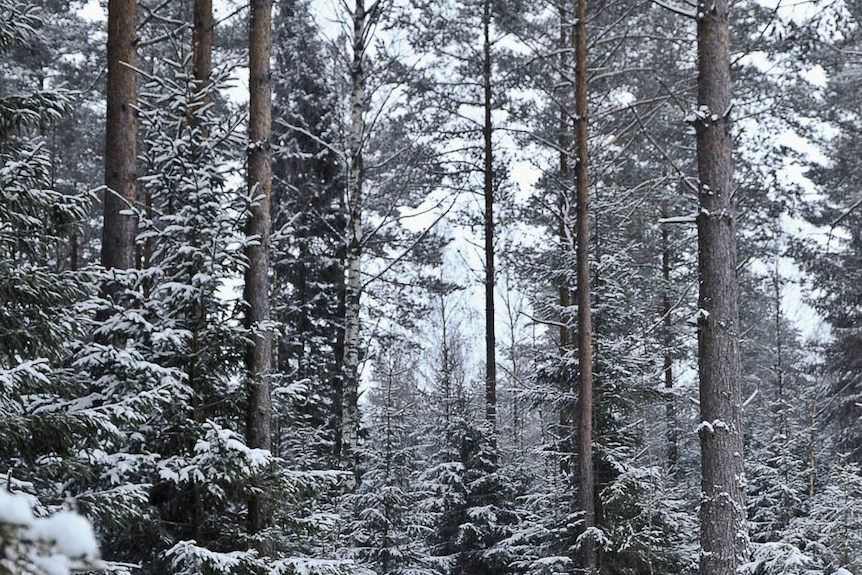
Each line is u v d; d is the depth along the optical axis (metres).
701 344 9.34
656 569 13.81
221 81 9.81
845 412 24.39
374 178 22.05
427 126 22.14
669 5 9.91
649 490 14.09
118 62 10.82
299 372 20.36
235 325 8.84
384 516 14.78
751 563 8.45
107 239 10.45
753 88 19.62
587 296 14.21
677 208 24.45
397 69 20.30
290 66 22.02
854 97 21.25
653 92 20.16
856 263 23.77
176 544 7.68
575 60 15.03
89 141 23.95
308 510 10.28
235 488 8.48
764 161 20.69
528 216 22.62
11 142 7.16
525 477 17.98
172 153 8.66
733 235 9.46
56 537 1.41
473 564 16.80
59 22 22.55
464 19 21.16
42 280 6.68
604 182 21.36
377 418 16.98
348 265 18.08
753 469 19.19
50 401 7.09
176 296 8.53
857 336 24.28
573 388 15.39
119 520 7.06
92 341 8.65
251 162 10.15
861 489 12.75
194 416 8.52
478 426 17.66
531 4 20.52
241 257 8.89
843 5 9.89
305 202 21.17
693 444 26.17
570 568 13.89
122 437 7.20
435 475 17.48
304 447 14.20
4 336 6.54
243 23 19.95
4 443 6.54
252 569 7.93
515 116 22.27
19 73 21.36
